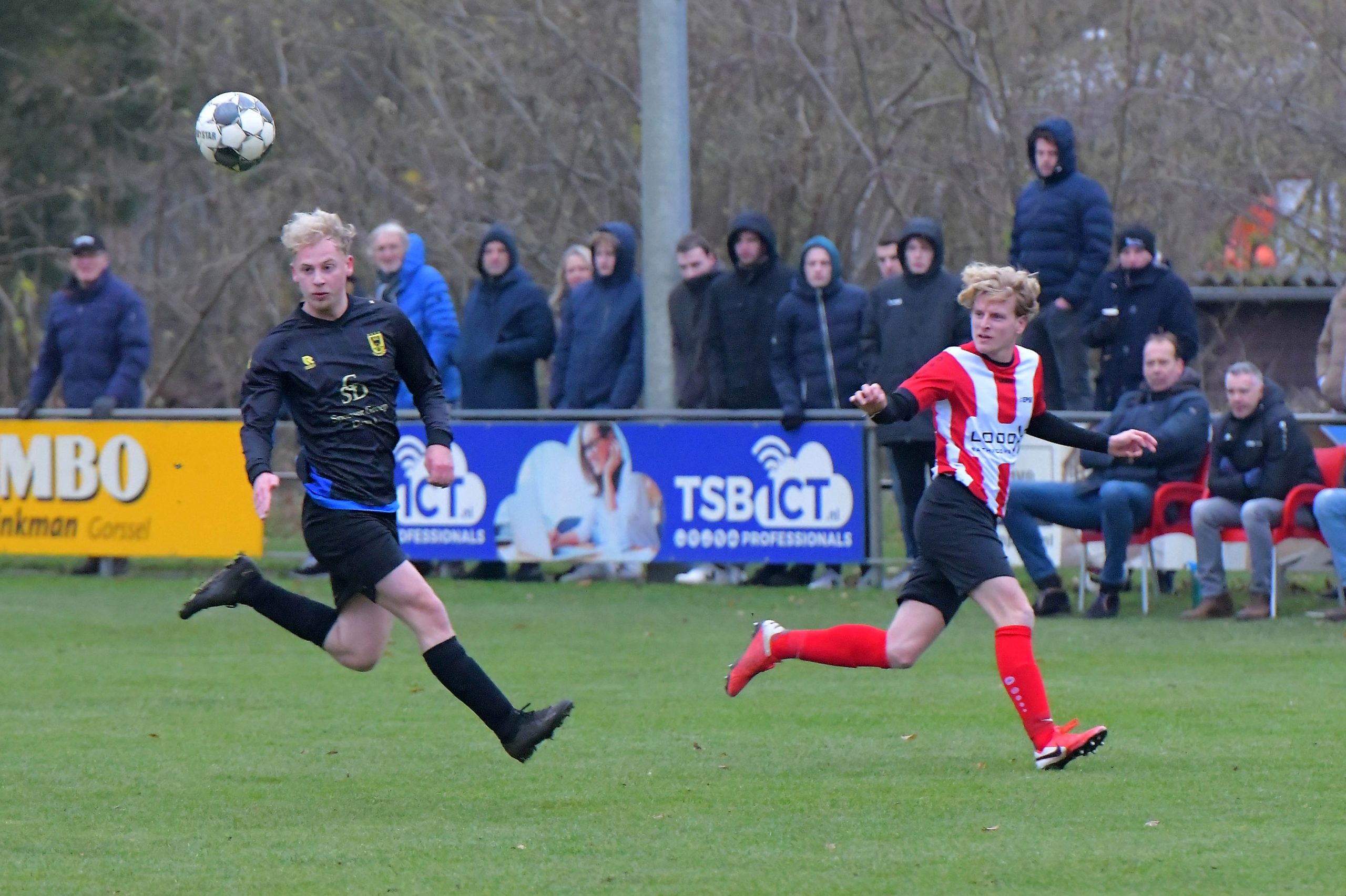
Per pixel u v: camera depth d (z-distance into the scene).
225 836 18.70
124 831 18.97
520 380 45.62
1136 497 37.69
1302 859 17.12
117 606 41.62
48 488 47.31
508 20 77.69
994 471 22.23
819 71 73.50
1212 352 68.44
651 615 38.88
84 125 81.88
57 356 47.75
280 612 21.20
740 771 22.17
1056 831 18.47
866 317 41.19
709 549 43.72
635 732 25.19
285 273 83.06
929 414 40.03
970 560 22.08
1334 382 40.03
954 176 72.44
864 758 23.00
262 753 23.73
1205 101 69.81
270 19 77.75
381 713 27.17
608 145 77.38
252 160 26.55
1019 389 22.22
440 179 77.06
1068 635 35.34
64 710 27.47
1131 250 40.72
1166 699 27.52
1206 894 15.88
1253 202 70.69
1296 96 69.81
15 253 82.69
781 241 74.00
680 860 17.44
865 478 42.41
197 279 81.88
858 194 72.94
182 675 31.20
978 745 23.97
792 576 44.00
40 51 80.31
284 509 51.94
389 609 20.72
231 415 46.22
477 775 22.12
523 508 45.00
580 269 47.91
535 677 30.56
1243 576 45.16
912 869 16.92
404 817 19.64
